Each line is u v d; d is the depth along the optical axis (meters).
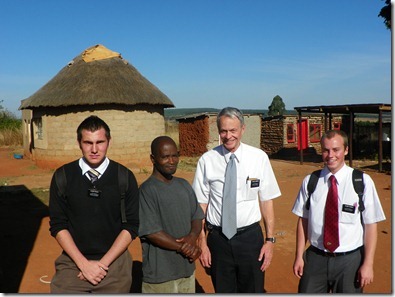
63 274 3.02
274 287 4.90
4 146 28.61
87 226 2.98
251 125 25.22
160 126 17.02
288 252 6.20
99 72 16.11
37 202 9.91
